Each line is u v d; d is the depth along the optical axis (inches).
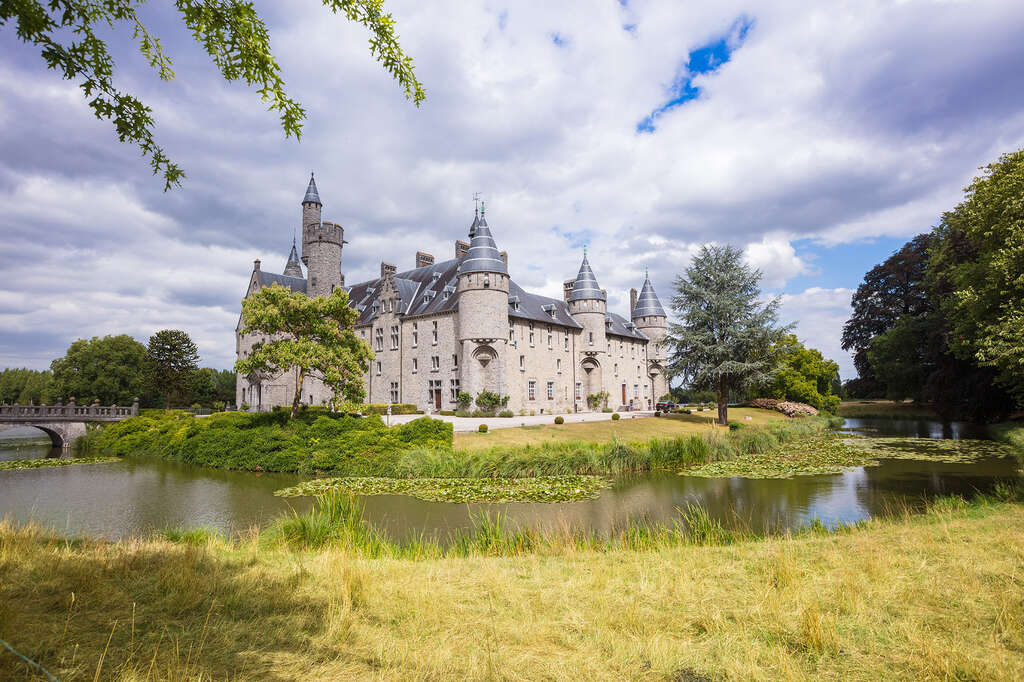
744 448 1134.4
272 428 1077.8
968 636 188.5
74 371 2642.7
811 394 2060.8
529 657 172.2
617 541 441.4
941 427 1584.6
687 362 1669.5
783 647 179.8
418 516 595.5
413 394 1844.2
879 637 189.5
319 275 2085.4
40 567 239.3
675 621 207.6
